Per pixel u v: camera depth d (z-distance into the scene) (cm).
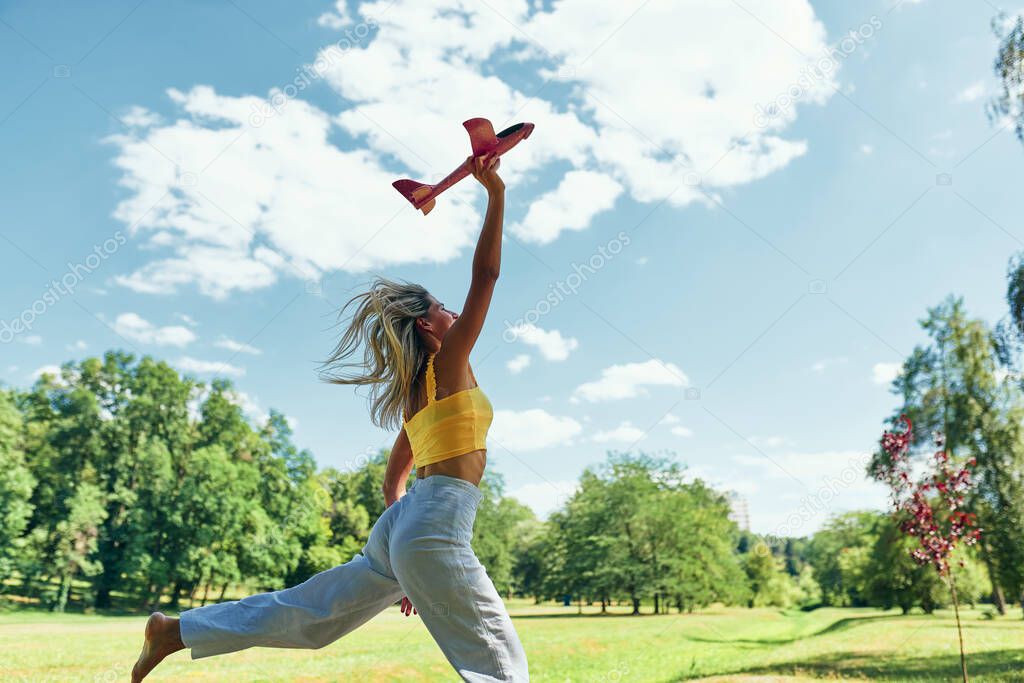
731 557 3666
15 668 755
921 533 752
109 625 2291
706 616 2981
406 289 249
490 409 239
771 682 820
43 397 4175
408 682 797
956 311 1688
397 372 238
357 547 4247
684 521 3562
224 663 827
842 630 2119
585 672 942
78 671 740
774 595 4094
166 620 237
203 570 3888
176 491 4091
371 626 1759
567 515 3700
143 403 4191
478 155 217
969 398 1578
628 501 3594
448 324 247
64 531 3706
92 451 4072
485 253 225
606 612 3481
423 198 222
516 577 3828
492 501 3591
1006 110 1197
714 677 880
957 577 2731
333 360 251
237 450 4300
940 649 1148
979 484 1494
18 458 3872
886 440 784
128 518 3884
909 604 3002
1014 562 1466
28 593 3584
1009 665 856
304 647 241
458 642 219
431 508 220
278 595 242
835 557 4434
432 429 228
